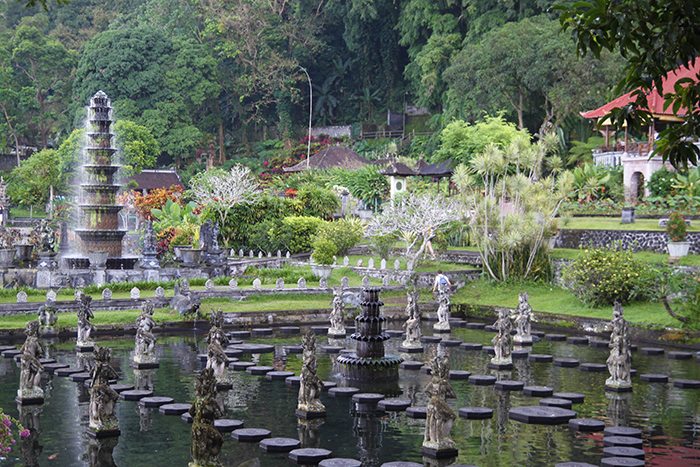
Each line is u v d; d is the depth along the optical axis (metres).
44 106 112.31
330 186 78.06
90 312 35.41
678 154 14.53
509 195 53.88
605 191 62.78
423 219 53.28
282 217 63.34
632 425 24.38
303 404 25.09
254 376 30.73
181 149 103.31
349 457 21.19
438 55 96.62
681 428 24.06
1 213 78.69
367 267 53.59
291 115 117.31
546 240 50.28
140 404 26.39
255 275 51.19
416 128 112.62
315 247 53.19
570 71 75.44
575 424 23.86
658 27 13.09
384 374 30.50
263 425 24.19
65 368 31.23
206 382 18.62
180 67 105.88
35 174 80.88
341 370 30.83
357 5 107.00
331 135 117.44
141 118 102.19
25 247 48.56
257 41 113.00
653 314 40.53
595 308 43.31
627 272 42.56
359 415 25.42
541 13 87.25
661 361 34.34
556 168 51.59
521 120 82.81
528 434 23.28
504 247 49.84
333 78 118.31
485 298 48.62
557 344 38.56
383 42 112.88
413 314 36.75
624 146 65.00
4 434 15.98
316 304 45.25
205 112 115.00
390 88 114.62
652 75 13.40
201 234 52.59
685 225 46.78
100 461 20.72
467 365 33.25
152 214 62.84
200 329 41.00
